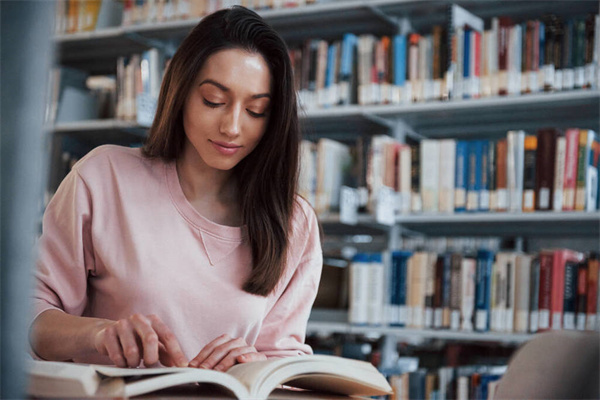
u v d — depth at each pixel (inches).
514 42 108.6
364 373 37.8
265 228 50.6
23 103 13.9
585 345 26.8
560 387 26.9
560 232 120.5
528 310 104.2
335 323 116.5
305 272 54.2
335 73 120.4
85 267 49.9
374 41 118.2
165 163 51.4
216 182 51.8
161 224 49.8
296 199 53.1
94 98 145.0
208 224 50.3
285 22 126.0
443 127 126.3
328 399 37.1
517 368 28.0
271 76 48.3
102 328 39.9
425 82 114.5
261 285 50.3
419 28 126.0
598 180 105.8
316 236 55.4
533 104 108.5
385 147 115.6
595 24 104.0
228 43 46.8
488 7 116.3
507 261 105.7
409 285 112.0
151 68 134.9
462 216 109.6
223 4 127.3
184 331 49.0
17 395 14.2
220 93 46.6
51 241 49.1
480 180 109.7
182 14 130.7
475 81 110.8
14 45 13.9
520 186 106.9
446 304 109.2
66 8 140.1
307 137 125.5
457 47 112.0
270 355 51.6
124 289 48.7
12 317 13.9
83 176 49.6
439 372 107.3
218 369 37.1
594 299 100.3
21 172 13.9
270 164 51.1
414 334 110.3
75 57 151.1
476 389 105.4
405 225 123.6
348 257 125.7
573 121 117.7
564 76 105.8
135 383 29.6
